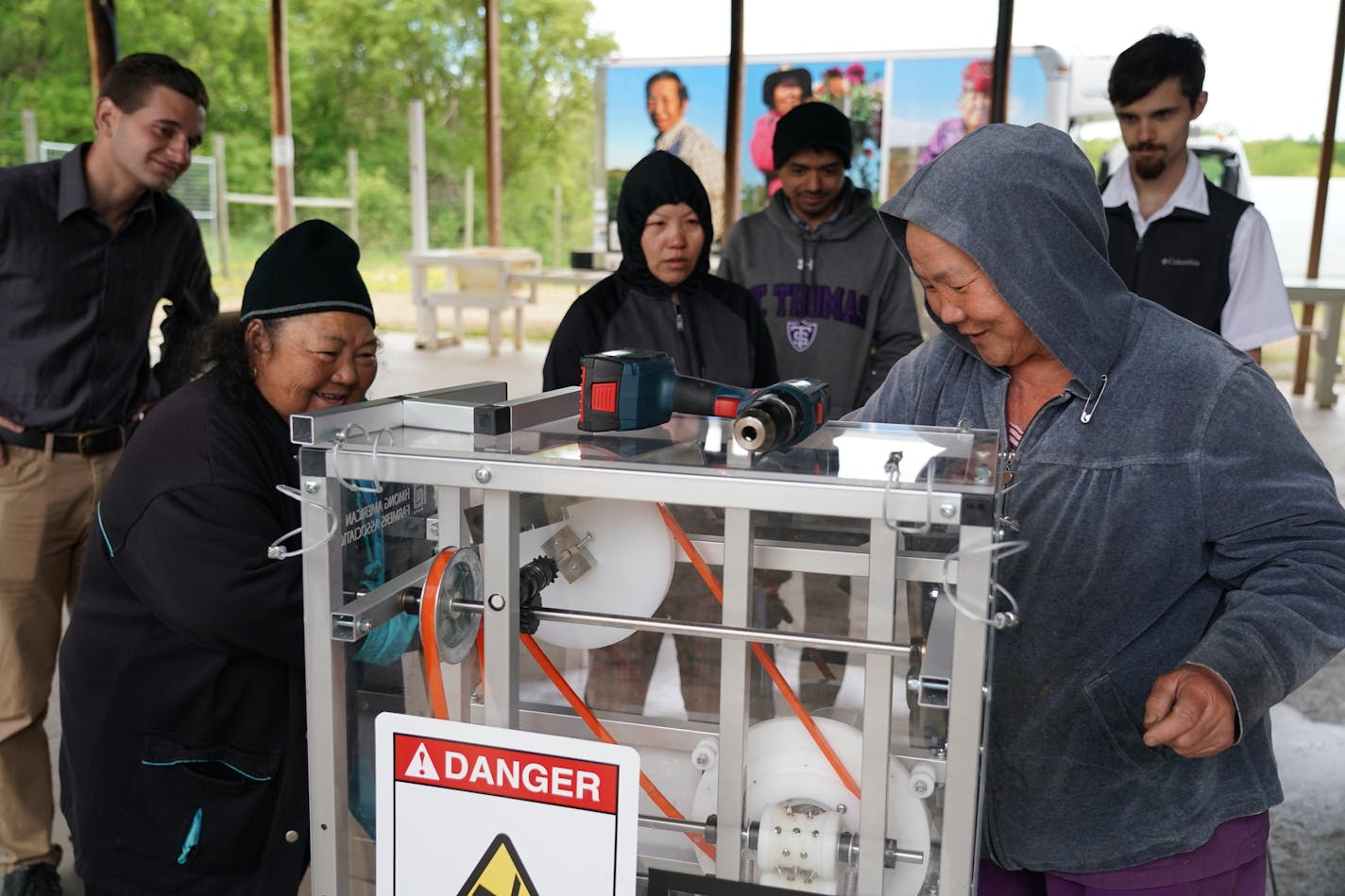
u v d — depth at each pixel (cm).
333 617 89
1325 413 684
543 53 1455
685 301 215
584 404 94
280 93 864
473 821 86
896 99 730
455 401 107
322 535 88
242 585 115
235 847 126
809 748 87
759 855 85
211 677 122
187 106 201
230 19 1423
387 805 88
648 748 93
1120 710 108
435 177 1420
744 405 85
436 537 97
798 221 252
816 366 252
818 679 85
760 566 83
